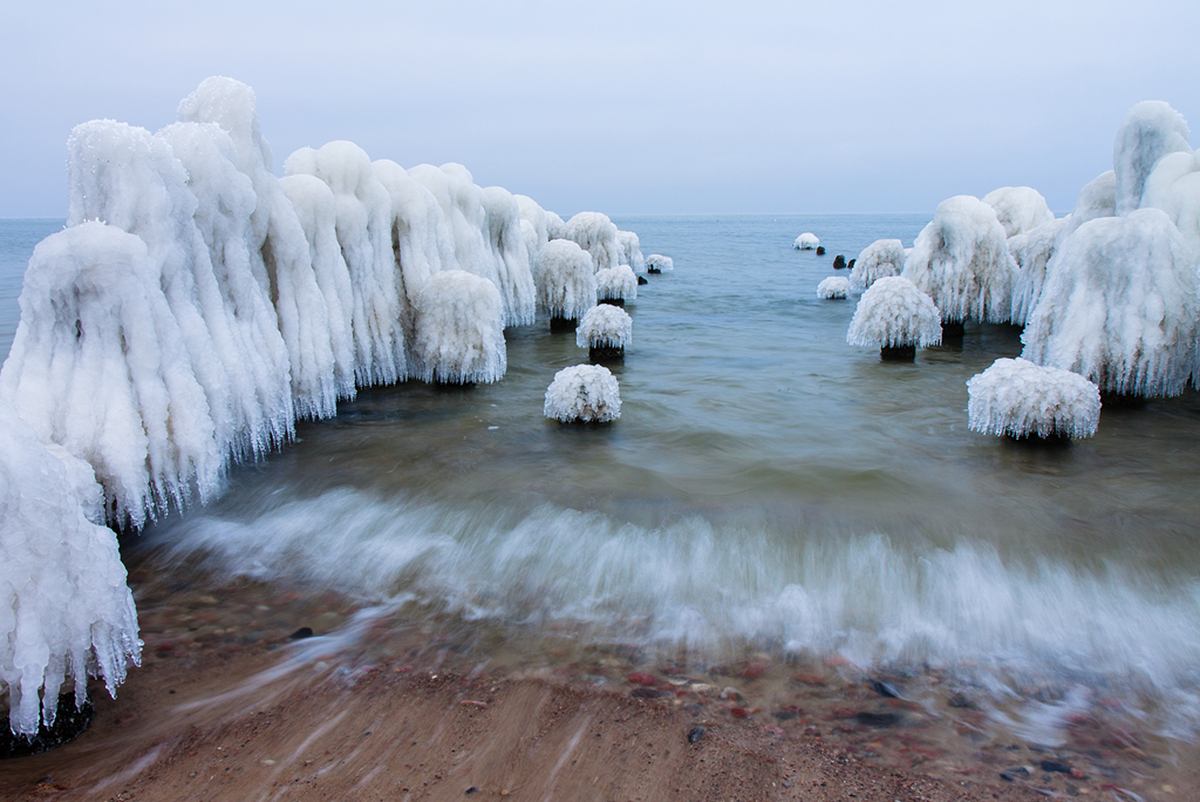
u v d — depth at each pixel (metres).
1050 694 2.94
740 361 9.23
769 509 4.46
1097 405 5.54
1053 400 5.50
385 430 6.14
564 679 3.02
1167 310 6.35
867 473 5.03
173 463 4.29
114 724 2.71
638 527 4.30
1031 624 3.43
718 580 3.82
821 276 21.28
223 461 4.80
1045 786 2.40
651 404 7.08
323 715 2.78
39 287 3.93
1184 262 6.38
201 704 2.84
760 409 6.88
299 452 5.59
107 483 4.00
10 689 2.46
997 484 4.82
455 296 7.51
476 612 3.58
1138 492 4.66
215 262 5.23
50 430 3.88
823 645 3.29
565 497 4.71
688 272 22.69
